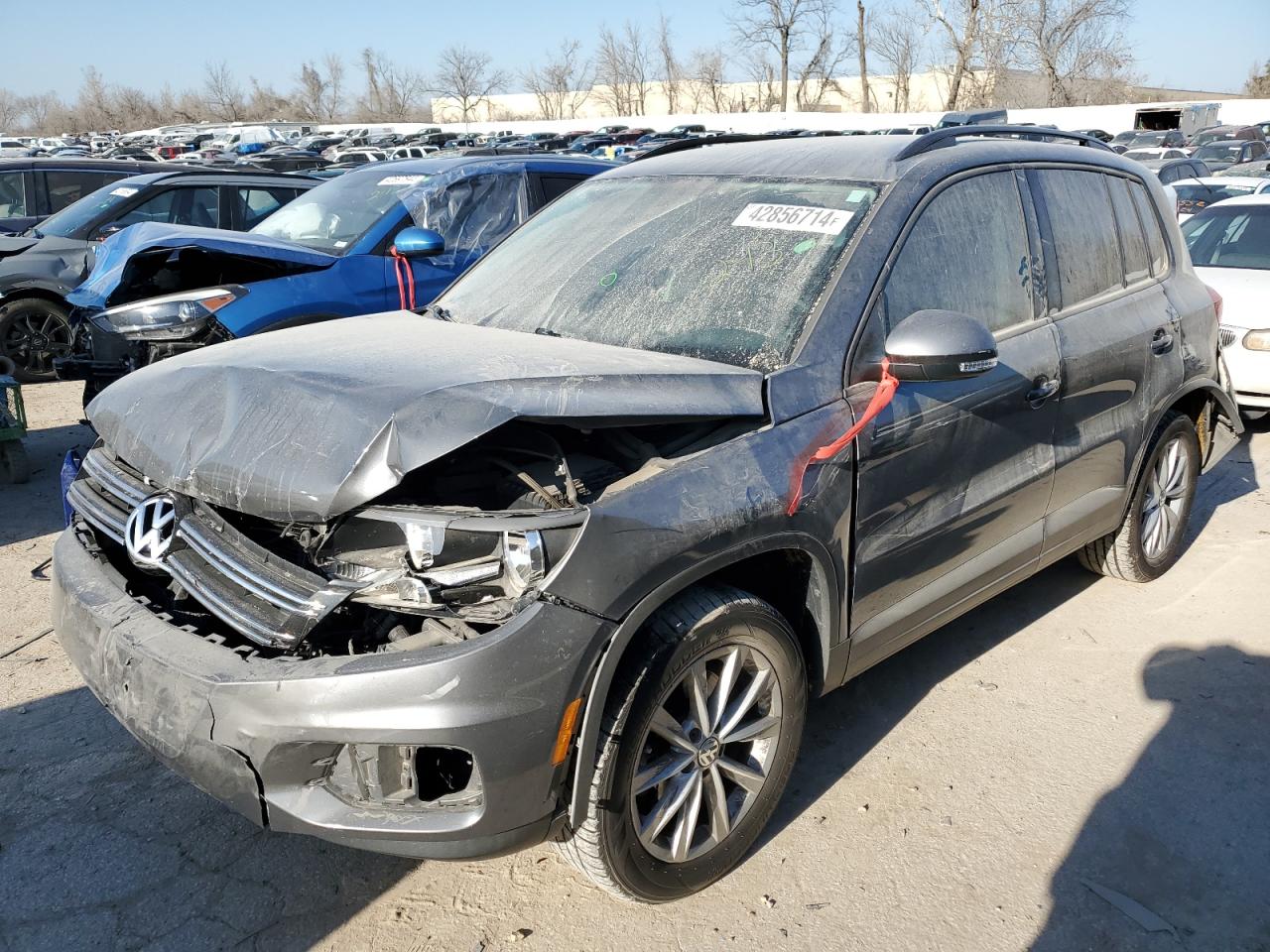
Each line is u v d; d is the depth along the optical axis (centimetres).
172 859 279
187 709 220
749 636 253
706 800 262
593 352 276
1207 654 392
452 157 692
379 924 257
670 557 229
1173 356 405
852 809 302
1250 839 290
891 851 284
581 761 223
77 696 361
